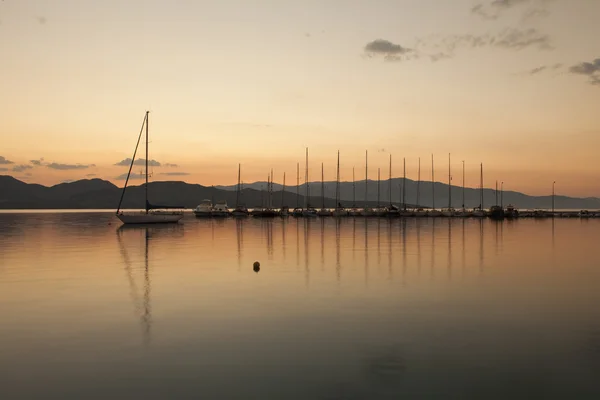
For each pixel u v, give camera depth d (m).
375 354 11.26
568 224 82.94
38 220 97.69
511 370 10.32
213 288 19.20
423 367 10.45
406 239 45.22
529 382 9.71
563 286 19.83
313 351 11.44
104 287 19.41
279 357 11.02
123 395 9.10
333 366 10.49
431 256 30.58
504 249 35.62
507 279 21.56
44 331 13.14
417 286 19.73
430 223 82.44
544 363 10.71
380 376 9.96
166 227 68.88
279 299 17.09
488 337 12.60
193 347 11.73
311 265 26.17
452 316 14.73
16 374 10.11
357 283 20.42
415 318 14.47
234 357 11.03
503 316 14.76
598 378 9.91
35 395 9.12
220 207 129.00
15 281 20.84
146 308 15.72
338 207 114.50
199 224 78.88
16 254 31.58
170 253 32.34
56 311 15.32
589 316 14.79
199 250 34.44
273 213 114.81
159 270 24.25
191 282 20.62
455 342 12.16
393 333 12.91
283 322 13.98
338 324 13.77
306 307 15.85
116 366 10.51
